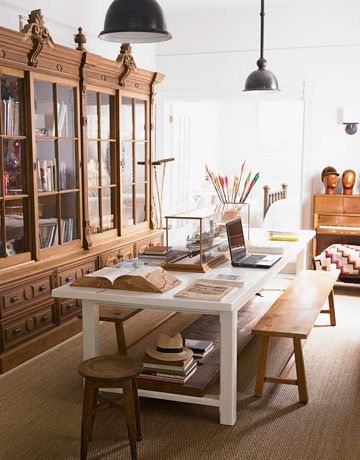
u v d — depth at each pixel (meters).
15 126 4.17
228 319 3.12
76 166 4.95
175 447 2.97
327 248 6.32
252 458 2.86
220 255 4.22
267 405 3.46
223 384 3.17
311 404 3.47
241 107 10.98
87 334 3.45
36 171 4.37
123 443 3.02
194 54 7.17
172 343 3.34
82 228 5.05
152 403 3.50
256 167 11.01
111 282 3.36
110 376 2.70
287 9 6.76
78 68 4.85
